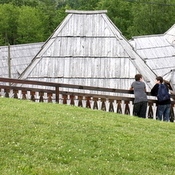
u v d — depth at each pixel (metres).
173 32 40.78
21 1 100.88
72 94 15.77
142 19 66.19
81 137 10.85
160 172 9.11
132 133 11.89
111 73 24.75
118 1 75.38
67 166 8.84
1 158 8.86
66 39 26.03
